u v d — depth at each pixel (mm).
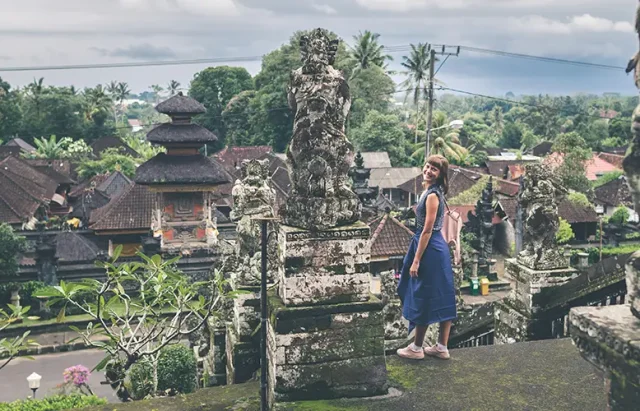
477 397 5621
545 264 8938
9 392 25031
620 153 85375
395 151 74250
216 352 9953
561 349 6754
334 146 5707
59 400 16188
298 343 5629
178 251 40969
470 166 77188
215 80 100250
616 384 2693
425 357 6547
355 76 78000
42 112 97562
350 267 5770
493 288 39719
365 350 5738
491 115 165875
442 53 42312
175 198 43812
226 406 5824
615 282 7934
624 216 50906
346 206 5797
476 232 43250
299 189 5781
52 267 35656
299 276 5684
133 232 43938
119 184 60844
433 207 5953
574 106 142625
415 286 6258
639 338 2609
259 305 8477
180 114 44469
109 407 5934
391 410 5430
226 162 73750
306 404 5566
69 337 30750
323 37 5816
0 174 51062
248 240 8555
